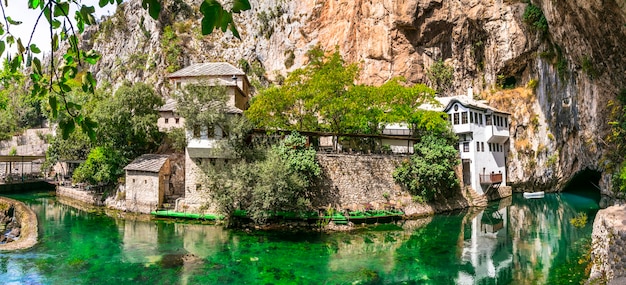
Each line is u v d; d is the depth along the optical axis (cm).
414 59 5238
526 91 4688
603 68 3288
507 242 2462
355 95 3522
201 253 2186
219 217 2891
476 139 4094
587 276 1723
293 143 2998
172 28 6719
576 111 4088
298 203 2764
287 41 6309
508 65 4838
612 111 3447
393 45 5281
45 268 1944
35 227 2753
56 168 5453
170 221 2944
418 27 5159
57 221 3000
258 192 2575
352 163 3266
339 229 2733
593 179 4919
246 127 2894
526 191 4662
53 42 394
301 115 3666
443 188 3534
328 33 5953
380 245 2380
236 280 1794
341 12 5850
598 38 2952
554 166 4406
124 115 3700
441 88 5197
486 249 2309
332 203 3077
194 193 3112
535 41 4541
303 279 1814
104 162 3656
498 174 4134
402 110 3709
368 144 4012
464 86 5228
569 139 4291
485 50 5081
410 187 3388
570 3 2886
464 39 5156
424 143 3566
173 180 3688
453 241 2488
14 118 7369
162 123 4003
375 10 5419
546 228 2852
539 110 4544
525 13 4306
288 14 6388
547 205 3822
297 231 2675
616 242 1514
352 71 3644
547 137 4456
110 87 6388
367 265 2011
